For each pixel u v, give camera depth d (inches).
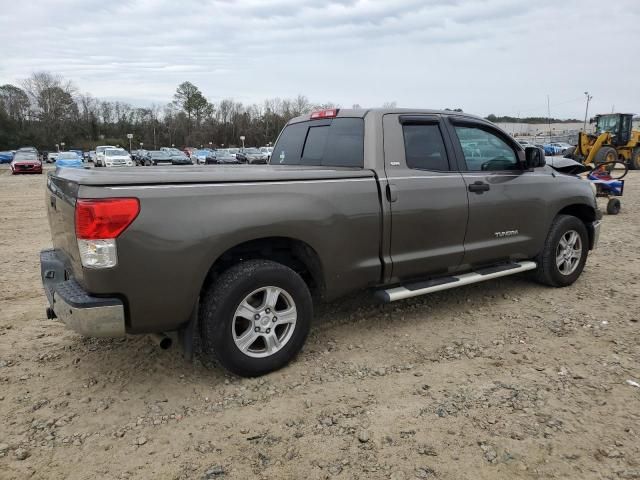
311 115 190.4
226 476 100.8
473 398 127.7
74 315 115.6
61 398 130.3
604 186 433.1
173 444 111.3
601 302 197.2
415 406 124.6
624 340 161.0
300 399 128.9
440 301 200.2
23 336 169.3
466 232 176.1
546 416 119.0
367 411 122.7
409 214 159.9
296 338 143.0
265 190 133.7
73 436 114.3
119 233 114.0
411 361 149.4
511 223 189.3
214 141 4210.1
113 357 153.3
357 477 100.0
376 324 177.5
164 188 119.8
